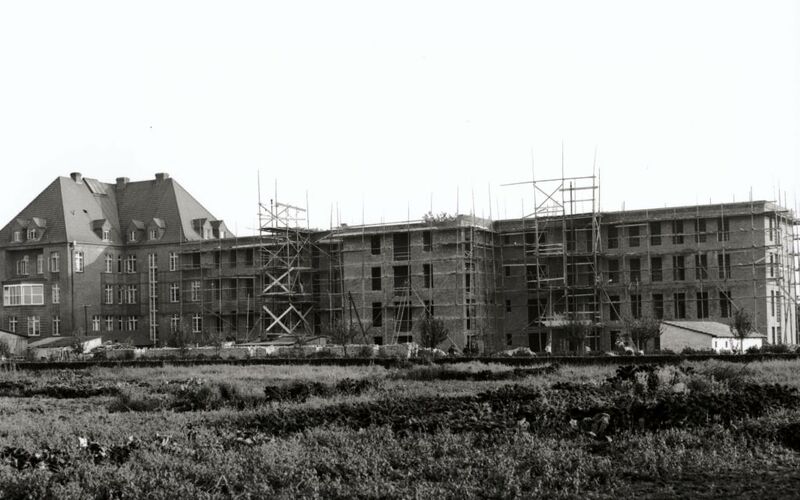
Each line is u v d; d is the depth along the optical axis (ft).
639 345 230.07
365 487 55.83
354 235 282.36
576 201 258.57
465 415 80.23
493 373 135.33
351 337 245.86
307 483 56.75
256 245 302.66
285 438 74.90
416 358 180.86
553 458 61.67
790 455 62.13
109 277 341.62
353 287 283.79
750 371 121.70
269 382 133.49
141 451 66.54
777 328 247.09
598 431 72.90
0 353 278.67
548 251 262.67
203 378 146.41
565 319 242.37
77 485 56.54
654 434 70.85
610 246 259.80
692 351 189.98
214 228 348.38
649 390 90.99
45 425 90.02
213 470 59.98
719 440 66.64
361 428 76.02
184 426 85.71
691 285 245.86
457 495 53.98
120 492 55.83
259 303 305.94
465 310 263.08
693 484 55.36
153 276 337.93
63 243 328.08
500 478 57.11
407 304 268.00
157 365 193.67
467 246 268.00
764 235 239.50
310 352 227.40
